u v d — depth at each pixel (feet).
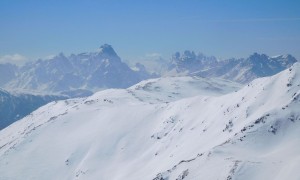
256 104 584.40
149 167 629.10
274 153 439.22
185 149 609.83
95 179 655.35
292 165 371.56
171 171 456.45
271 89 596.29
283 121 491.72
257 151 453.58
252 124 500.74
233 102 652.48
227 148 457.68
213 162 418.92
